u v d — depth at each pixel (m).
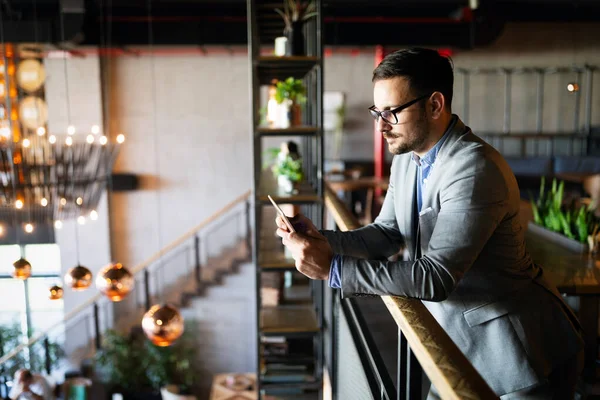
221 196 9.82
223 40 7.80
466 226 1.32
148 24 7.70
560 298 1.58
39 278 9.65
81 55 8.91
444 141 1.45
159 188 9.73
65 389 7.32
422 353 1.03
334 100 9.75
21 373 5.16
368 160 9.89
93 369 8.27
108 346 8.59
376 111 1.45
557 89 10.04
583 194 7.12
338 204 2.67
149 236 9.77
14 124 4.67
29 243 9.38
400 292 1.30
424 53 1.40
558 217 3.06
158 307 3.28
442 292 1.29
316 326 3.33
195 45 7.92
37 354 8.38
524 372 1.45
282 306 3.71
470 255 1.31
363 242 1.74
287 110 3.68
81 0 6.74
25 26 6.66
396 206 1.69
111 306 9.46
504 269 1.45
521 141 10.09
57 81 9.08
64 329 9.45
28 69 6.34
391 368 2.33
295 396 3.39
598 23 9.84
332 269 1.38
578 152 9.95
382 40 8.02
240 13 7.94
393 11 8.34
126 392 8.37
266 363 3.50
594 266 2.50
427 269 1.29
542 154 10.08
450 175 1.39
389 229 1.78
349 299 2.31
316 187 3.82
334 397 2.77
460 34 8.09
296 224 1.49
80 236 9.39
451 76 1.44
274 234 4.24
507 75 9.96
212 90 9.65
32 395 5.14
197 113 9.67
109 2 7.47
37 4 7.15
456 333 1.52
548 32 9.90
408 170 1.63
